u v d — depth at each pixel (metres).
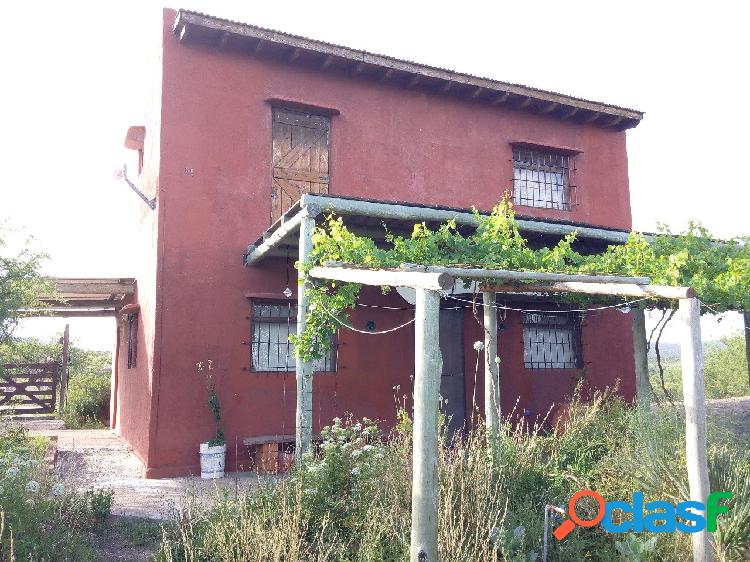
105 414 14.95
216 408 7.78
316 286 6.30
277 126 9.11
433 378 3.34
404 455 4.83
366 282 4.45
